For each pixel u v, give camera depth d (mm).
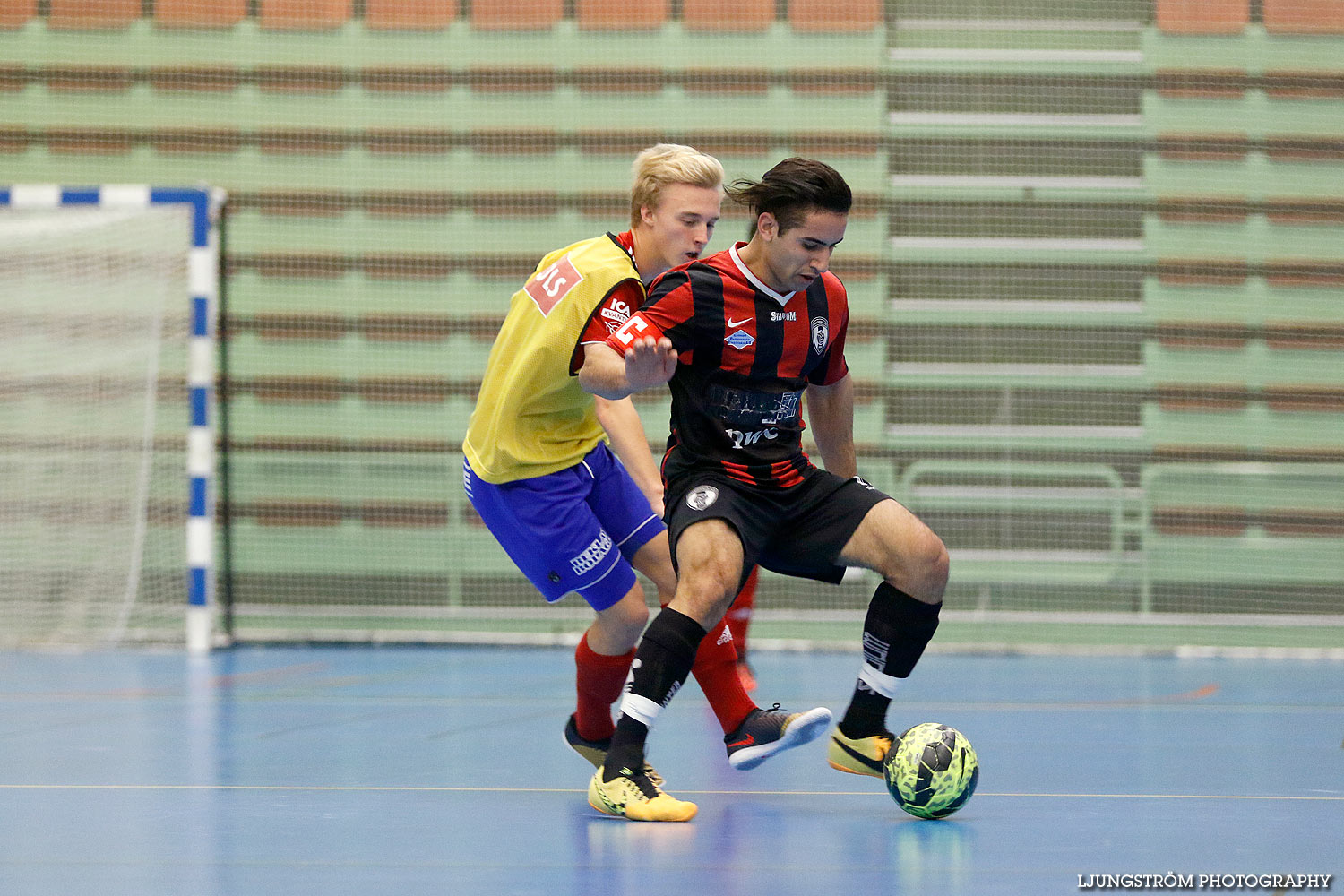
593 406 8953
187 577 21547
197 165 22594
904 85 22344
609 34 22500
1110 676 18062
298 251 22562
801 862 6707
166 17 22594
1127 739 11953
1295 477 21688
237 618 22250
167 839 7375
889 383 22203
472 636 21922
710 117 22422
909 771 7836
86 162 22688
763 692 15781
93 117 22656
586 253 8508
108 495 21891
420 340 22562
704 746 11336
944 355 22219
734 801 8648
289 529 22312
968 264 22250
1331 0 21984
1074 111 22234
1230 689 16391
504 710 14047
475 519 22125
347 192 22609
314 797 8820
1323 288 21969
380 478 22266
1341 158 21953
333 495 22312
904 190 22312
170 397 22172
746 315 7953
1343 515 21547
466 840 7316
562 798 8734
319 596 22234
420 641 22031
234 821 7922
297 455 22422
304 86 22562
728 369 8008
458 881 6293
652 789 7945
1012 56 22266
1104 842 7230
